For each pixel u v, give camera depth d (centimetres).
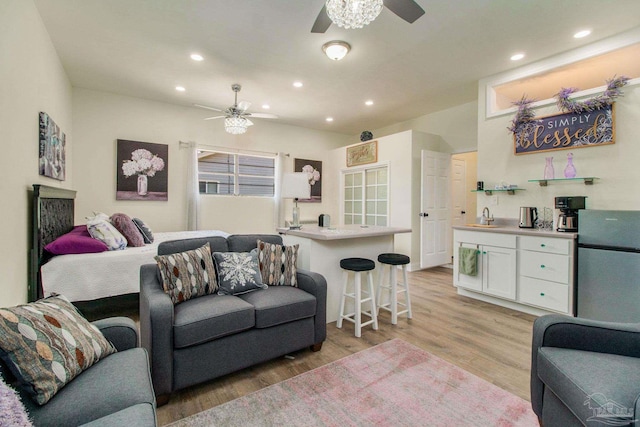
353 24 193
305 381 192
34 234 249
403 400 174
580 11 257
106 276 286
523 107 355
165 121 507
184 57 343
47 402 100
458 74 386
